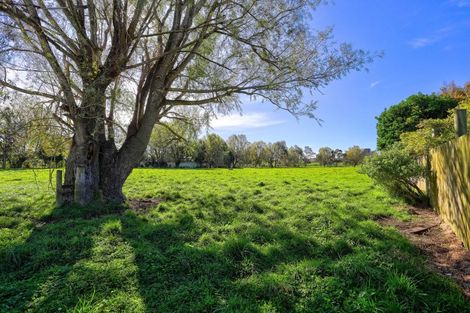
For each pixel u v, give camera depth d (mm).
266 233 6137
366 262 4375
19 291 3930
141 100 9633
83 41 7750
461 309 3352
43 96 7578
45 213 7781
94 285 4047
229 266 4680
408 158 9648
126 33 8086
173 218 7566
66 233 6176
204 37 8438
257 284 4039
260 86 8836
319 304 3574
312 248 5418
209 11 8922
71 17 7367
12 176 20031
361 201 9891
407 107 24312
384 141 25859
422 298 3547
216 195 11258
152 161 47500
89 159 8727
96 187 8891
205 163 52250
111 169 9258
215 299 3760
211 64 9125
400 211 8430
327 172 28625
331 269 4340
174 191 12477
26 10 7203
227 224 7020
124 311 3516
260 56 8859
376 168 10008
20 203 9047
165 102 9539
